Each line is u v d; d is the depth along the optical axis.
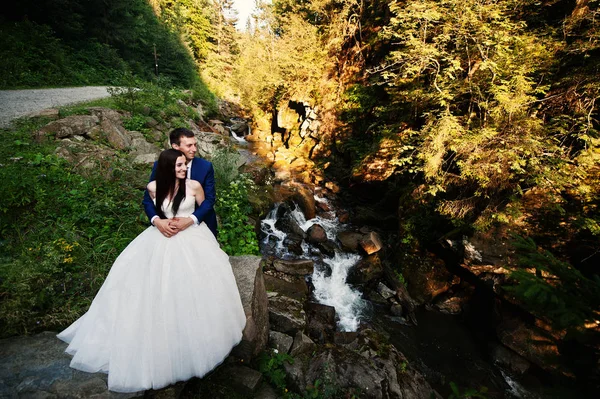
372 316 5.55
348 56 13.45
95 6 16.58
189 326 1.85
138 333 1.78
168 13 28.62
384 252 7.29
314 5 13.80
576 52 5.06
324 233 7.49
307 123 14.66
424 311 5.86
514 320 4.95
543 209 5.08
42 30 13.02
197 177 2.24
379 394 2.95
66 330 2.13
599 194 4.50
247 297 2.61
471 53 6.29
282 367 2.87
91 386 1.76
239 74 23.48
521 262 1.85
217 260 2.08
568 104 5.34
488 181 5.32
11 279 2.42
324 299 5.73
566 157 4.79
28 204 3.56
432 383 4.34
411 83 7.74
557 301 1.46
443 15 6.22
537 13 6.12
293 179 10.93
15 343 2.05
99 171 4.68
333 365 3.07
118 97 8.89
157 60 22.47
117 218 3.90
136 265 1.92
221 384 2.29
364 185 9.32
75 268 2.93
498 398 4.18
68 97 9.30
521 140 4.97
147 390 1.87
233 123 19.83
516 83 5.21
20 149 4.66
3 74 10.30
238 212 5.70
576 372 2.49
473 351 4.98
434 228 6.80
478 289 5.84
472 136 5.41
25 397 1.66
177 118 9.96
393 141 8.70
